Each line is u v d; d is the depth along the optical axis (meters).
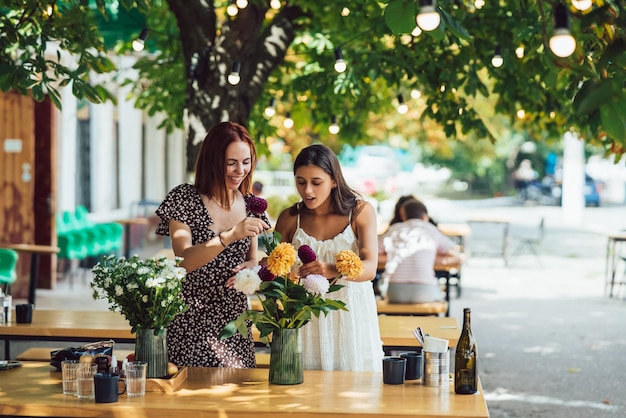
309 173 4.30
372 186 18.80
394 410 3.67
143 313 4.00
